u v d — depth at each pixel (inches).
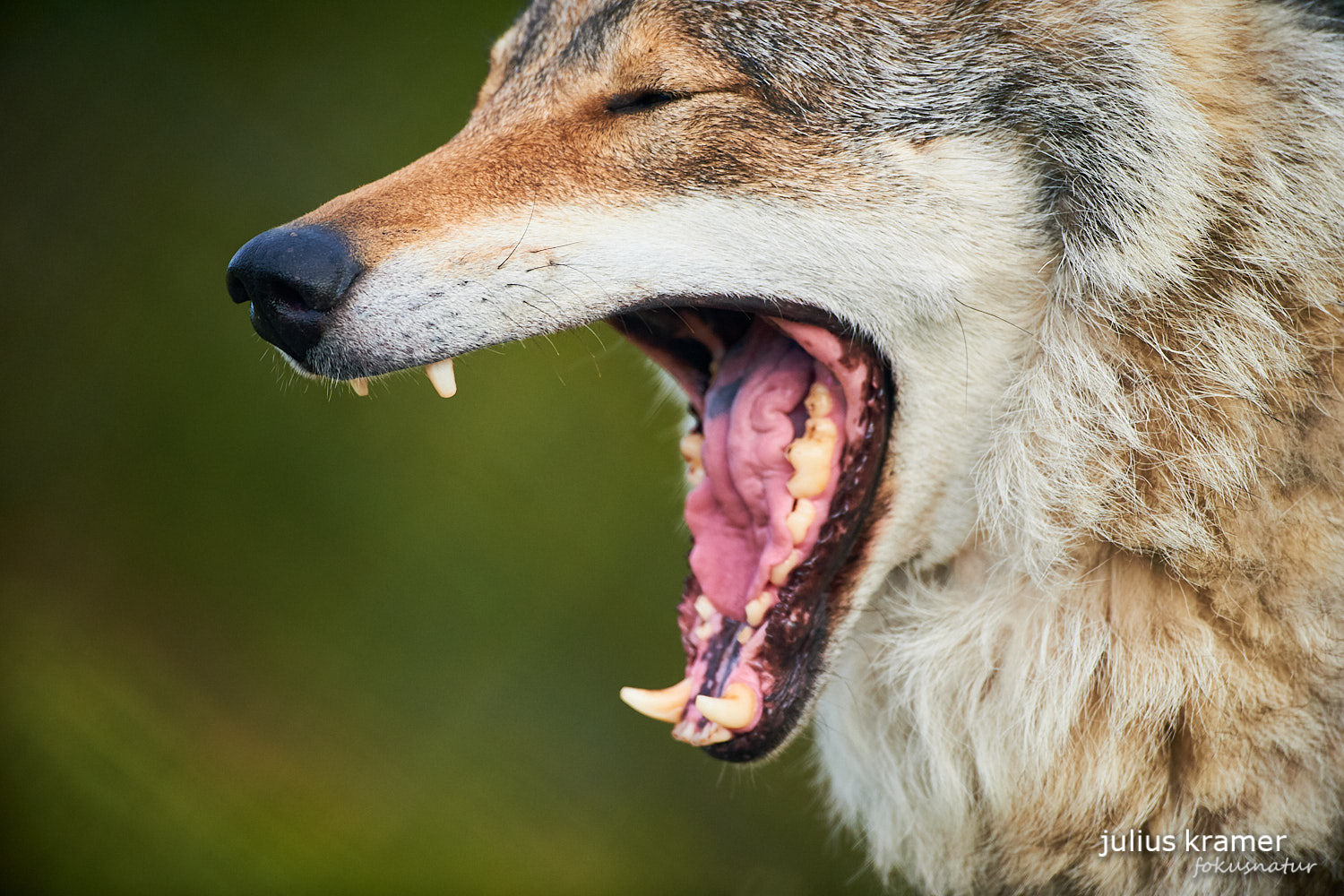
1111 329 347.6
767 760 372.5
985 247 359.3
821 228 362.3
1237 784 338.6
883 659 402.0
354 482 893.2
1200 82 353.7
